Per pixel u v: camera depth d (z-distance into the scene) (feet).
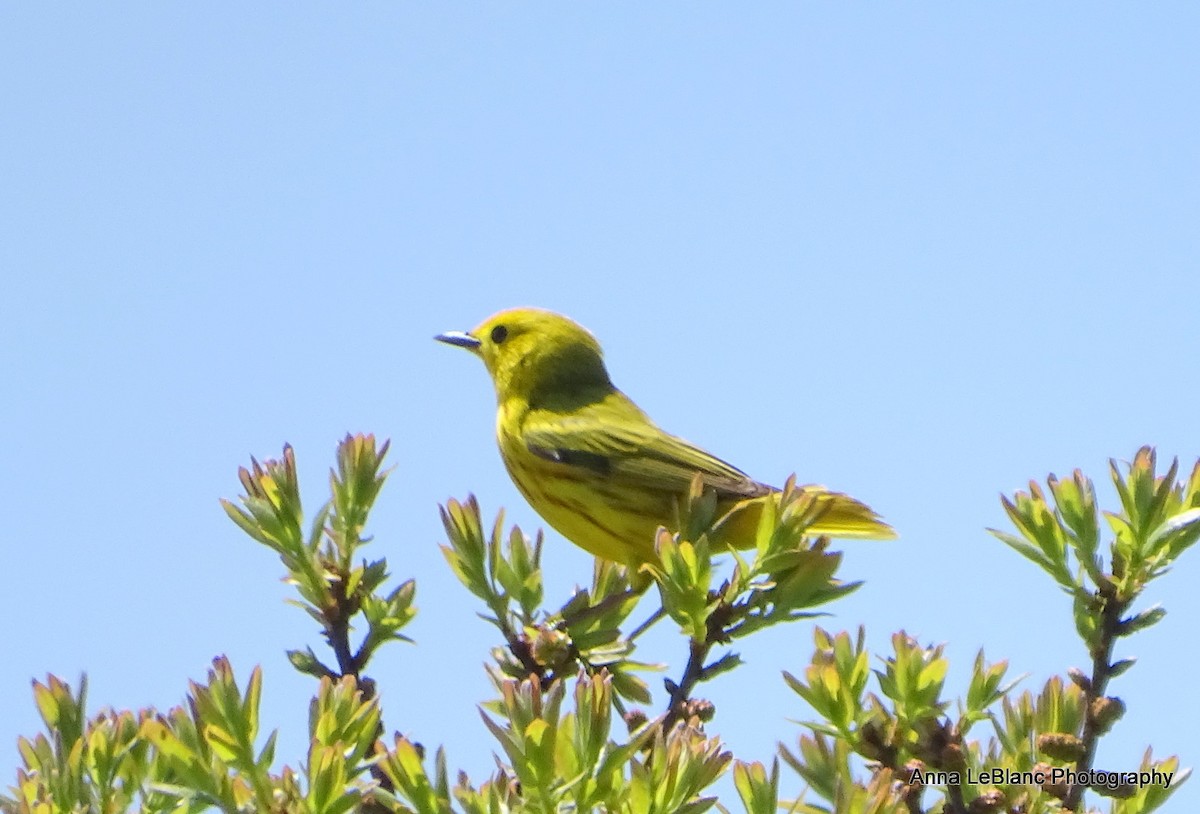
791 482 35.99
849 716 30.04
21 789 26.35
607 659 35.17
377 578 32.63
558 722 23.76
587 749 23.79
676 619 34.47
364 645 32.32
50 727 28.25
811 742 28.76
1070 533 31.37
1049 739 30.04
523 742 23.36
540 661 34.53
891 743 29.76
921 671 29.78
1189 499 31.89
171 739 24.70
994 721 31.19
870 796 25.17
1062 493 31.55
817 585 35.24
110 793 27.17
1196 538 31.19
